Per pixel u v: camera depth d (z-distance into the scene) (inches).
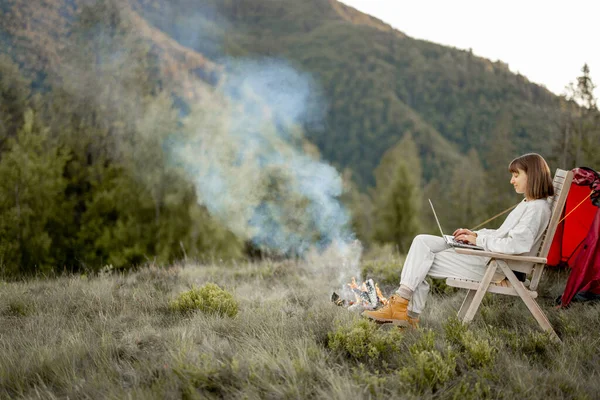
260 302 209.6
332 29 7495.1
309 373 122.1
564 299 185.3
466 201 2341.3
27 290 222.2
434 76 6127.0
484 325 162.6
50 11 2353.6
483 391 115.4
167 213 1227.2
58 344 148.7
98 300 200.4
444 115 5580.7
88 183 1266.0
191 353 132.8
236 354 132.3
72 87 1664.6
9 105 1545.3
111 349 142.3
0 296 208.4
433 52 6732.3
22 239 1034.1
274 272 290.0
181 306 190.2
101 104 1567.4
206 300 189.3
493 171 2273.6
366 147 4982.8
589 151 1342.3
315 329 156.5
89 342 148.7
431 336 138.9
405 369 119.7
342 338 142.4
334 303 198.1
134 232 1160.2
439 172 4419.3
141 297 209.5
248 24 7770.7
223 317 177.5
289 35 7411.4
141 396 110.3
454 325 150.4
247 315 176.6
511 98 5561.0
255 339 147.5
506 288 156.6
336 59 6555.1
